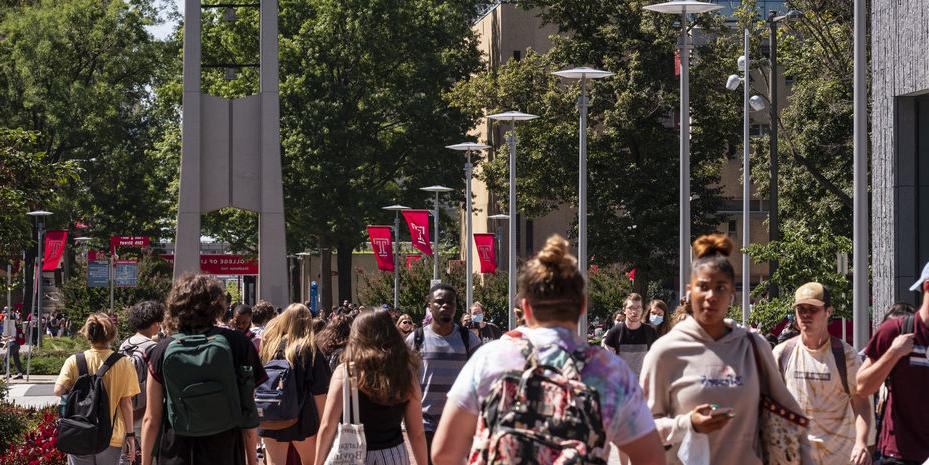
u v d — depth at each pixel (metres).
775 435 8.02
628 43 63.91
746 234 52.62
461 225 99.50
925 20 25.27
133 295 67.56
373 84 77.06
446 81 78.19
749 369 7.99
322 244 77.44
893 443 10.31
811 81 59.19
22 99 80.62
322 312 50.31
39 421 21.89
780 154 63.31
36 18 81.44
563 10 66.31
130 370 14.37
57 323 85.44
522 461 5.95
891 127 26.80
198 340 10.41
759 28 60.38
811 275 29.83
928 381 10.12
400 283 65.31
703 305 7.99
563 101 64.69
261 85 49.47
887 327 10.30
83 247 87.06
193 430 10.27
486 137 91.31
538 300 6.44
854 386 10.95
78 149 82.69
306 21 76.75
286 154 73.69
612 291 64.31
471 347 14.44
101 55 84.50
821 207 60.12
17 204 21.33
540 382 6.12
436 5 80.62
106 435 14.09
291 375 14.10
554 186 65.94
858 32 22.44
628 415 6.28
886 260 27.12
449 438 6.47
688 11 31.47
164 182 84.62
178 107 83.50
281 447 14.48
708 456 7.65
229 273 66.62
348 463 10.25
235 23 78.38
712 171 69.25
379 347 10.52
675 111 66.19
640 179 65.00
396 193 78.06
